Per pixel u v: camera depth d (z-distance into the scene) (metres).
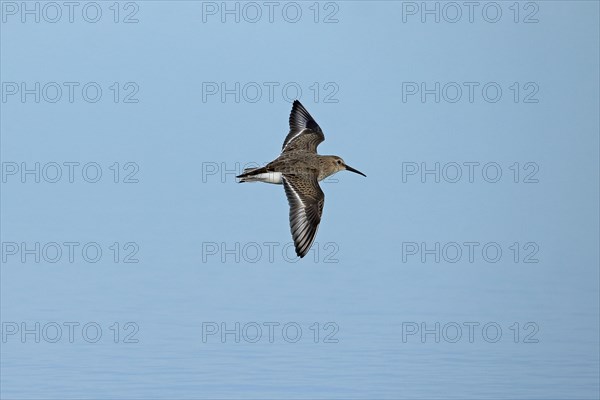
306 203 13.16
